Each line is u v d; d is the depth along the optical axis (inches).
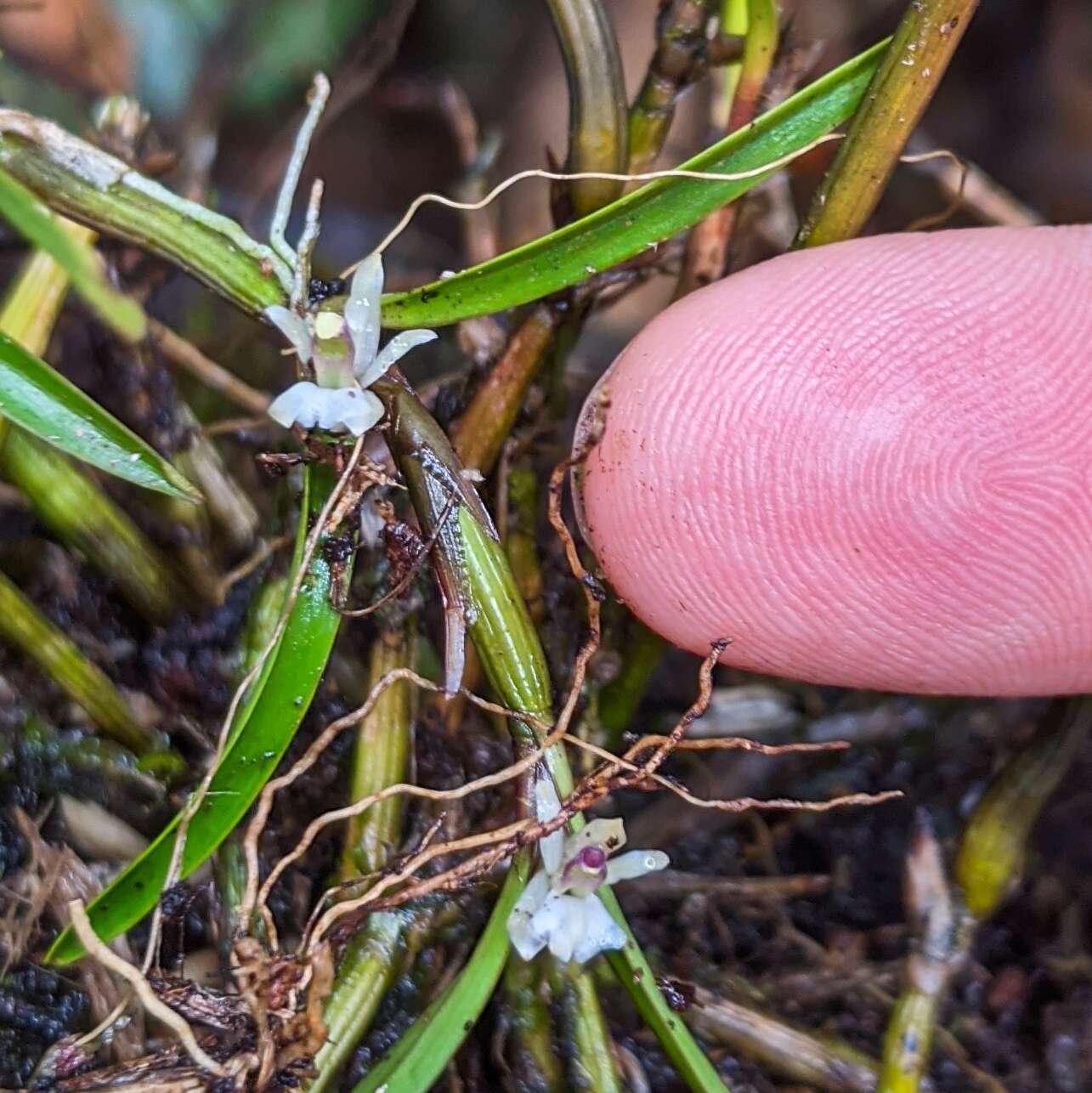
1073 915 3.4
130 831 3.2
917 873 3.2
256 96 4.7
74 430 2.8
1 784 3.1
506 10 5.0
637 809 3.6
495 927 2.9
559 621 3.4
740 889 3.4
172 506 3.3
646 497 3.1
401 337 2.8
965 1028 3.3
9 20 4.4
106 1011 3.0
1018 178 5.1
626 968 2.9
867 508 3.0
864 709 3.7
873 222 4.6
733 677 3.8
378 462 3.1
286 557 3.3
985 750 3.6
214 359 3.9
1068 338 3.0
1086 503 3.0
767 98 3.3
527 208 4.9
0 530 3.3
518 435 3.3
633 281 3.5
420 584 3.2
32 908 3.0
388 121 5.0
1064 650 3.1
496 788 3.2
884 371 3.0
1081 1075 3.2
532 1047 3.0
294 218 4.6
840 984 3.3
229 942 3.0
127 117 3.3
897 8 4.9
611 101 3.1
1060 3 5.0
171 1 4.6
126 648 3.3
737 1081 3.2
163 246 2.9
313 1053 2.8
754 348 3.0
